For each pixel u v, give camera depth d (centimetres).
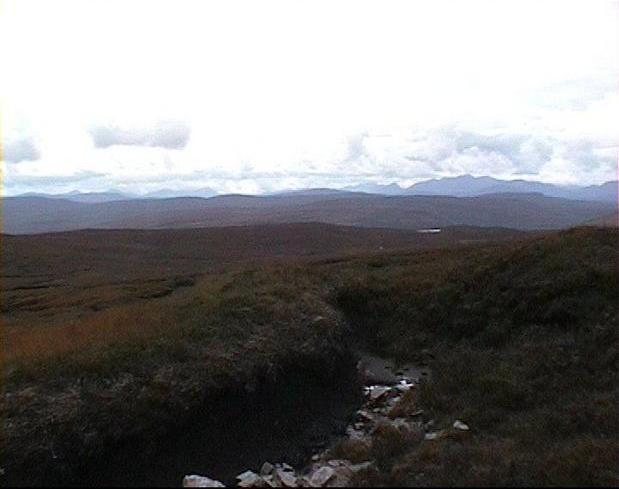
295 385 1850
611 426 1459
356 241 13912
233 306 2156
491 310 2544
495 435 1475
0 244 11419
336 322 2444
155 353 1642
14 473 1171
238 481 1325
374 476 1153
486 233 15625
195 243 13875
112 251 12050
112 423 1341
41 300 4875
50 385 1438
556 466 1160
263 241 14275
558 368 1920
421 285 2959
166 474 1323
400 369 2348
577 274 2509
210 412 1517
